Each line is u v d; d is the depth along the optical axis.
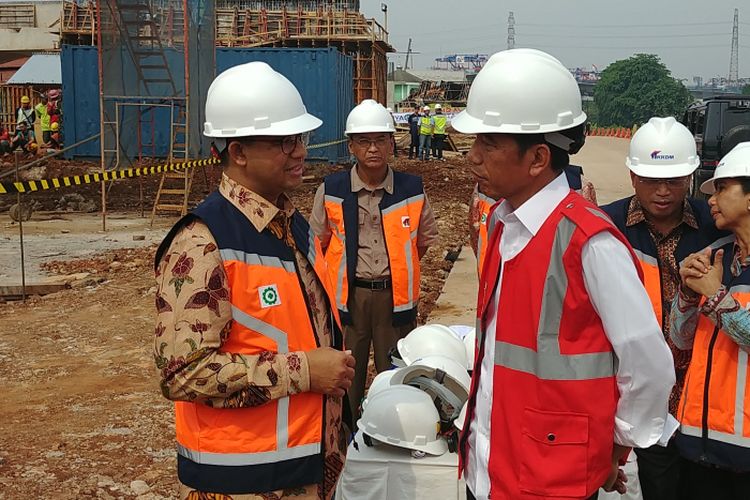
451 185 21.61
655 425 2.23
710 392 2.95
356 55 29.66
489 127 2.26
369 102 5.04
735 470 2.95
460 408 3.64
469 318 7.85
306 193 19.23
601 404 2.19
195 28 16.41
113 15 15.49
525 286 2.24
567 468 2.19
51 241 12.87
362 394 5.18
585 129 2.34
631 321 2.13
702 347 2.99
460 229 14.21
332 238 5.15
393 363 4.56
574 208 2.21
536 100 2.23
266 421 2.44
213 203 2.47
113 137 15.85
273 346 2.46
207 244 2.38
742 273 2.96
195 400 2.38
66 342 7.35
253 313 2.43
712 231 3.33
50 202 17.69
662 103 100.44
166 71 16.34
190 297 2.34
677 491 3.35
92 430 5.30
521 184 2.30
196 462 2.47
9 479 4.51
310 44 29.31
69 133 23.17
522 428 2.25
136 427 5.36
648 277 3.37
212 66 17.34
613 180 25.33
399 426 3.48
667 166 3.24
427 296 8.85
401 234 5.07
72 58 22.98
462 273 10.16
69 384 6.24
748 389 2.89
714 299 2.82
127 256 11.29
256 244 2.47
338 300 5.09
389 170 5.16
